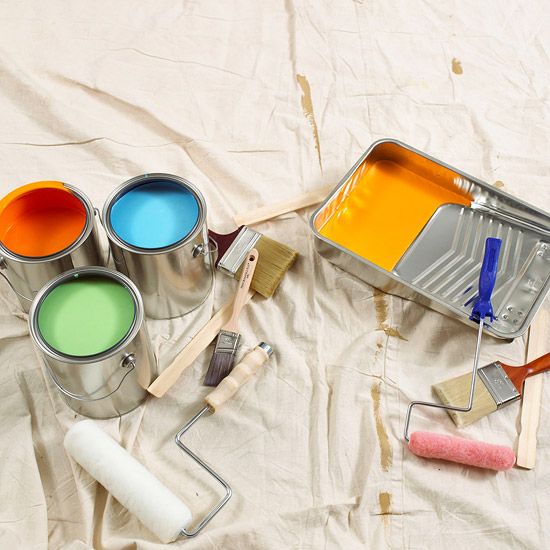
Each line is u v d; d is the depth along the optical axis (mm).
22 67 1383
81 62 1414
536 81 1468
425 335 1149
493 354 1143
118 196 1065
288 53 1471
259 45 1474
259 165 1336
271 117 1387
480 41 1515
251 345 1140
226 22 1499
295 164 1340
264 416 1078
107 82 1390
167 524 937
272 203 1271
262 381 1106
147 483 962
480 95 1441
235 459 1048
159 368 1120
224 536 969
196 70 1429
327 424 1076
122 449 998
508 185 1327
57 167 1292
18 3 1477
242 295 1129
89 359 898
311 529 998
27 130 1319
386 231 1221
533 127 1405
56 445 1053
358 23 1510
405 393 1095
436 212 1221
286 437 1065
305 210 1272
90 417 1071
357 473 1040
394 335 1150
